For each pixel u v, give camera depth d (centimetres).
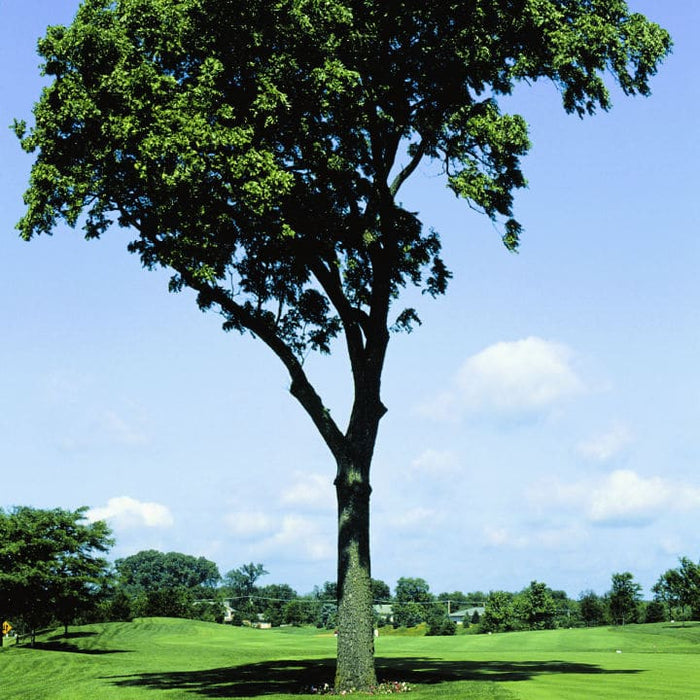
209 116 2336
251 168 2295
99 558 7375
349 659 2517
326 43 2342
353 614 2548
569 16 2580
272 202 2378
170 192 2353
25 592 6856
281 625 17400
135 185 2464
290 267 3003
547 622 12538
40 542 6844
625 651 5791
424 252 3181
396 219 3097
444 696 2212
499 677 2819
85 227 2739
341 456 2686
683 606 10619
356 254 3180
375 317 2778
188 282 2684
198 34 2361
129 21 2386
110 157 2414
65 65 2405
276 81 2373
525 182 2773
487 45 2603
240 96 2438
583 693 2219
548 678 2736
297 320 3197
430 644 7462
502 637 8106
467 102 2708
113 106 2366
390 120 2605
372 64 2523
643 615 11850
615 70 2534
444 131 2762
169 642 8112
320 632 15488
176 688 2855
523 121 2630
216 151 2320
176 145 2252
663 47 2488
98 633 9075
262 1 2292
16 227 2483
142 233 2702
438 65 2617
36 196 2455
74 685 3219
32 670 4438
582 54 2486
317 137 2531
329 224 2758
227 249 2608
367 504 2670
